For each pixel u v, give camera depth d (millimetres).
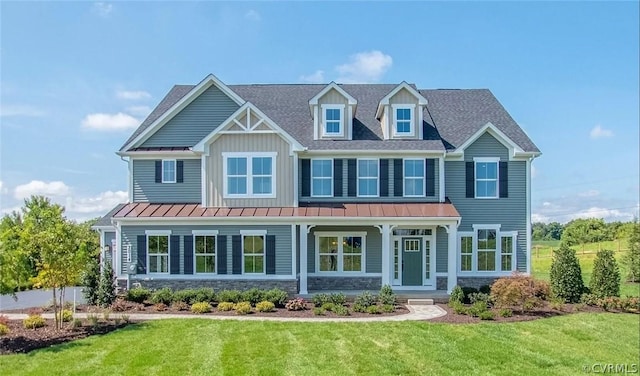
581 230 69062
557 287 22625
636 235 33625
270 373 12102
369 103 28266
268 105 28328
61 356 13297
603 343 16188
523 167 25312
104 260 23844
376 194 24984
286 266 23219
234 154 24172
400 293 23203
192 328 16391
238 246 23297
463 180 25297
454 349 14539
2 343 14594
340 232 25234
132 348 14008
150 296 21516
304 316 18781
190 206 24547
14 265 14867
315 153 24781
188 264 23344
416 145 24969
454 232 23047
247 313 19234
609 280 22109
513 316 19156
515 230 25125
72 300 24078
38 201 27516
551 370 13312
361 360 13242
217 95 26000
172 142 25797
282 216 23031
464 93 29562
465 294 21922
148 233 23453
